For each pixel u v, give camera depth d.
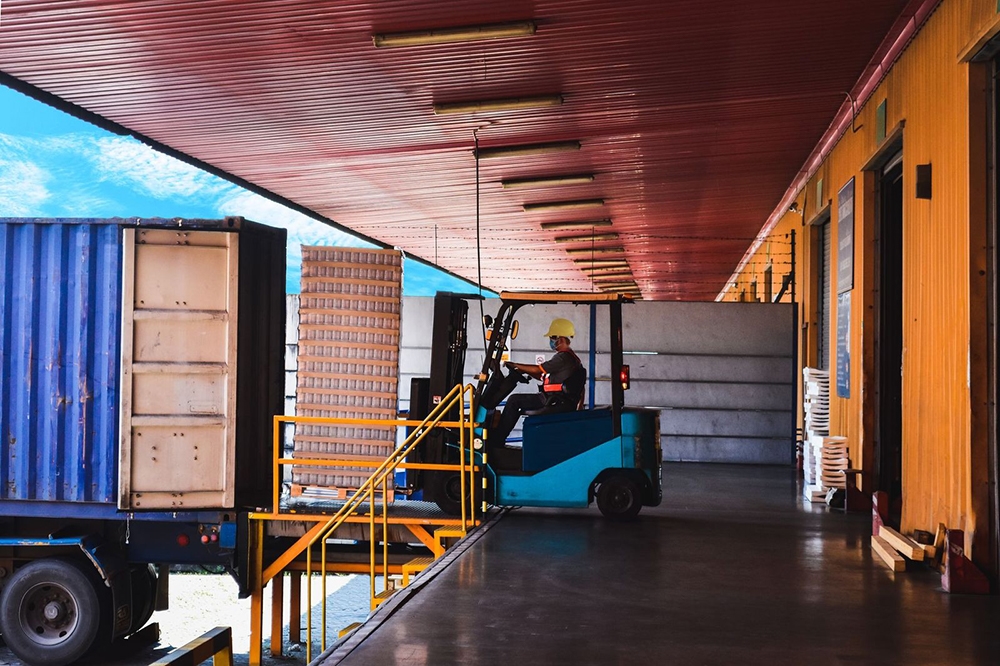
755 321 17.22
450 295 9.84
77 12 8.66
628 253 27.05
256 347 9.05
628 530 9.14
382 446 9.34
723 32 9.71
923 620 5.93
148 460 8.34
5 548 8.86
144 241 8.30
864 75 11.06
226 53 9.89
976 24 7.11
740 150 15.07
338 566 9.41
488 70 10.77
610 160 15.58
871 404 11.30
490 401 9.79
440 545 9.19
